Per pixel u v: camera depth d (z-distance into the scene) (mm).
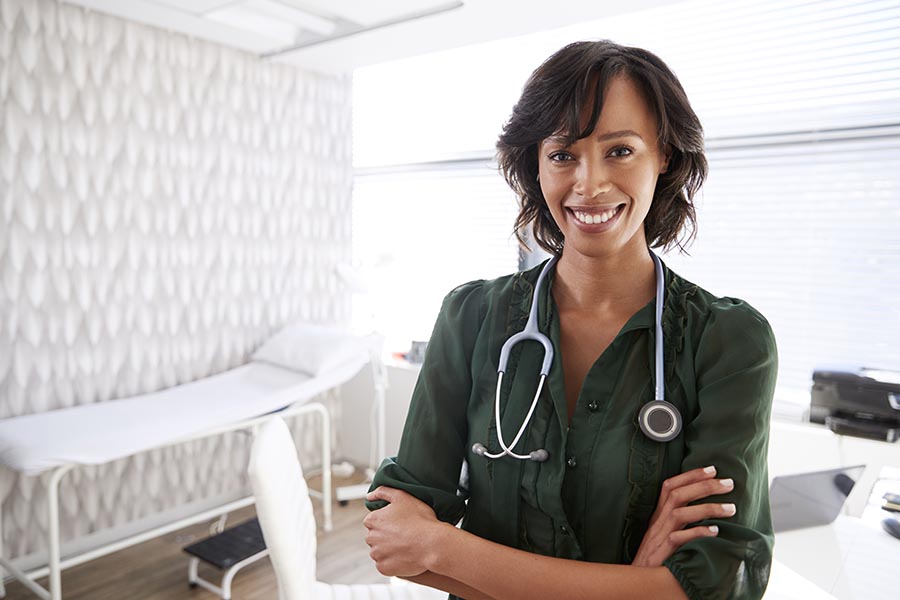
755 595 702
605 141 715
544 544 789
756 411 750
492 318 896
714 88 2801
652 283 838
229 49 3354
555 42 3281
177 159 3180
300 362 3242
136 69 3000
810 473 1609
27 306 2732
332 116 3924
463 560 776
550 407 807
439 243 3877
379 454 3572
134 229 3041
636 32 2977
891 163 2498
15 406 2711
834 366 2035
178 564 2861
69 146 2812
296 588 1383
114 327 2994
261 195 3562
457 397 904
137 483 3131
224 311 3426
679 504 729
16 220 2688
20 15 2652
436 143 3820
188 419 2629
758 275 2779
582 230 750
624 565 744
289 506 1448
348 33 3080
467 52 3635
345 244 4070
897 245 2502
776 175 2723
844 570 1403
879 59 2473
